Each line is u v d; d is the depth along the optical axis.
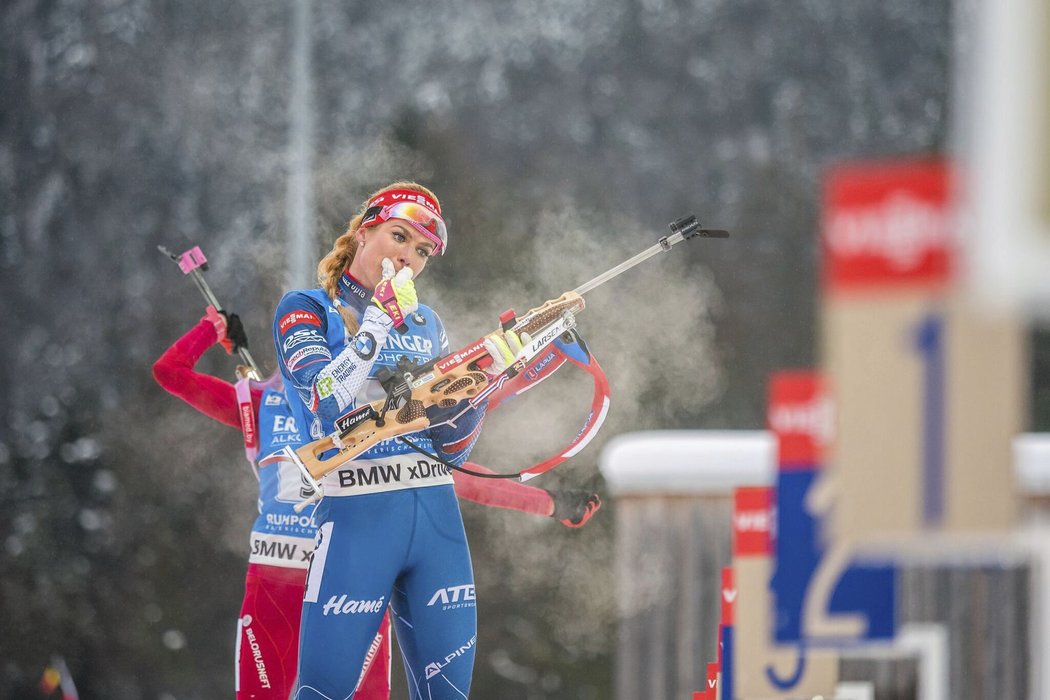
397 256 11.95
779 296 80.88
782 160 95.50
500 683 54.72
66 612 59.38
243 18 90.75
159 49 88.00
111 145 83.75
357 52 96.06
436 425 12.25
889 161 98.69
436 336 12.70
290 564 13.43
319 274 12.43
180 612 59.19
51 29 86.19
